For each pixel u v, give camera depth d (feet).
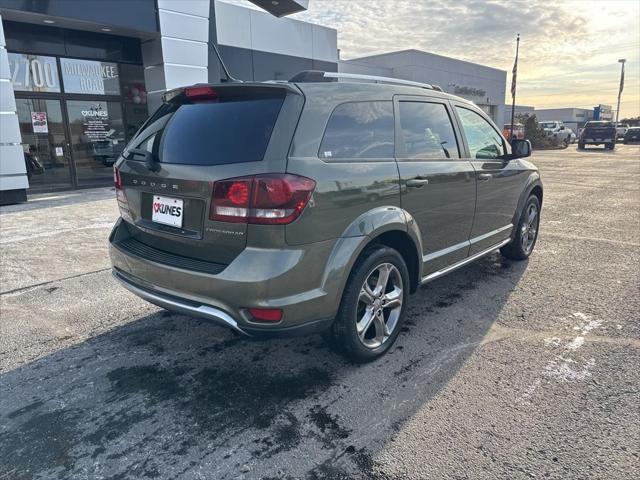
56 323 12.66
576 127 205.36
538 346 11.09
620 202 30.76
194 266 8.75
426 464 7.35
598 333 11.68
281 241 8.14
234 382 9.76
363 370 10.15
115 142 41.37
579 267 16.94
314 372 10.11
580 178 44.91
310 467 7.32
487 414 8.55
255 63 50.52
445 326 12.23
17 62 35.12
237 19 48.06
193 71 40.83
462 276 16.11
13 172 30.76
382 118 10.46
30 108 36.19
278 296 8.21
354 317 9.68
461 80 101.76
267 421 8.46
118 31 37.42
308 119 8.77
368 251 9.87
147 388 9.55
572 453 7.52
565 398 8.98
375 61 92.89
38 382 9.77
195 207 8.72
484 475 7.09
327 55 59.21
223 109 9.27
